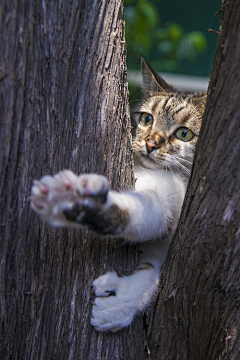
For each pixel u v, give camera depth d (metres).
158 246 0.42
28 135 0.32
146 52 0.65
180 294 0.35
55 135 0.33
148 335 0.37
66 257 0.34
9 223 0.32
